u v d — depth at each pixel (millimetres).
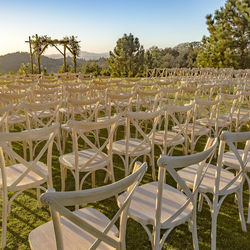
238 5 22547
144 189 2135
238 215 2707
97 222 1668
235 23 23312
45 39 19641
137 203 1927
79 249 1450
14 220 2549
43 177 2311
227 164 2615
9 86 5215
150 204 1916
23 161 2109
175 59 56062
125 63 37531
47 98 6797
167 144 3365
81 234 1571
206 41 26016
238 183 2322
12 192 3090
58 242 1052
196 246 1971
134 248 2205
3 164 2041
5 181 2107
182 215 1800
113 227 1625
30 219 2568
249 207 2537
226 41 22641
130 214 1805
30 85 5371
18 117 4609
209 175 2422
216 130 4180
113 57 38719
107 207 2797
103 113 7344
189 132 3992
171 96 10477
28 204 2836
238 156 2049
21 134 1823
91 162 2688
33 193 3082
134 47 37750
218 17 23812
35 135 1902
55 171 3684
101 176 3533
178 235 2373
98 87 5152
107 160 2654
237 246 2248
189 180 2303
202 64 25266
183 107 3320
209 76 11289
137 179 1226
